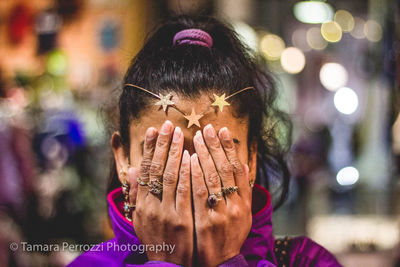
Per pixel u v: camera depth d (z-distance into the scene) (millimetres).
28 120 3900
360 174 5996
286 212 5406
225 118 1131
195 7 1568
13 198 3502
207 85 1117
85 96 4184
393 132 3482
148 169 1114
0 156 3506
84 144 3961
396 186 4391
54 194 3773
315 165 5902
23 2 4391
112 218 1224
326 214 5234
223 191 1120
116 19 4406
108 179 1491
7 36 4379
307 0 5758
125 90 1205
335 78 6477
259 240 1217
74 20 4418
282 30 7582
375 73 4988
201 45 1204
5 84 3885
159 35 1318
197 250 1127
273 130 1482
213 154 1104
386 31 3697
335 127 6609
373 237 4234
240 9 5781
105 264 1196
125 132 1233
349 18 6734
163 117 1112
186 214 1107
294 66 6277
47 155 3869
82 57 4391
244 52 1375
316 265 1309
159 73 1134
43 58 4328
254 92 1243
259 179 1442
